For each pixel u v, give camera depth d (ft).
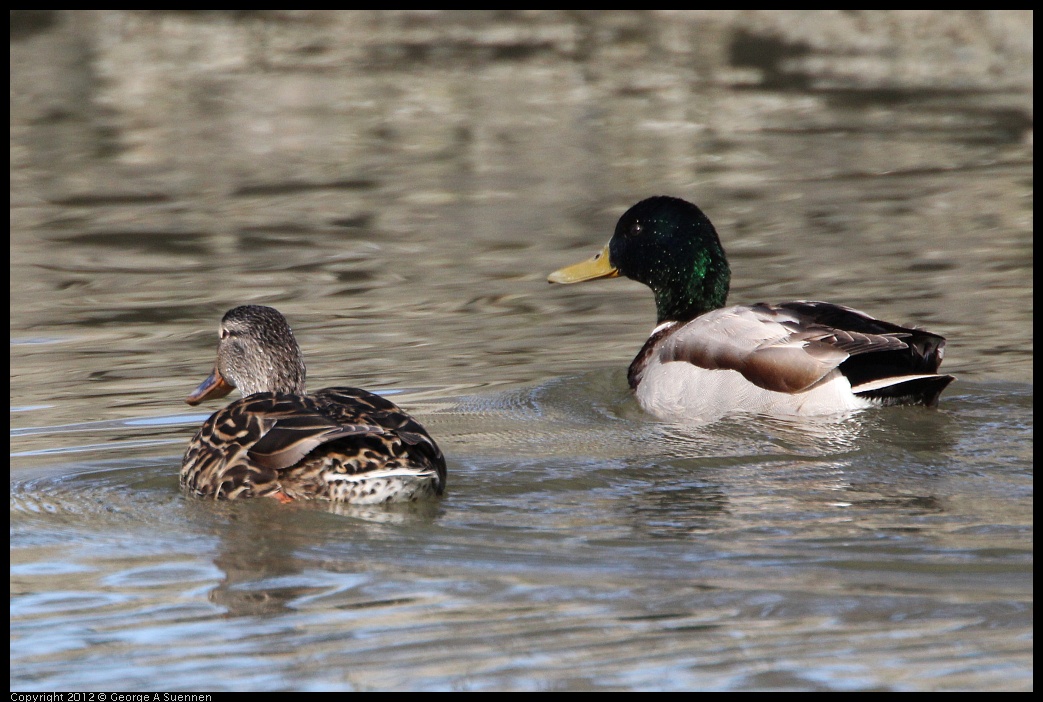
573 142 91.86
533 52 122.42
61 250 66.28
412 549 28.68
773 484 33.24
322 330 51.44
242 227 71.00
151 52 120.57
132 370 46.01
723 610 25.05
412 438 31.30
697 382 41.37
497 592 26.16
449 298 56.59
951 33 123.34
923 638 23.65
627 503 31.83
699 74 114.42
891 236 65.72
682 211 47.85
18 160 88.53
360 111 102.42
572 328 51.88
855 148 89.25
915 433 37.52
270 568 27.71
